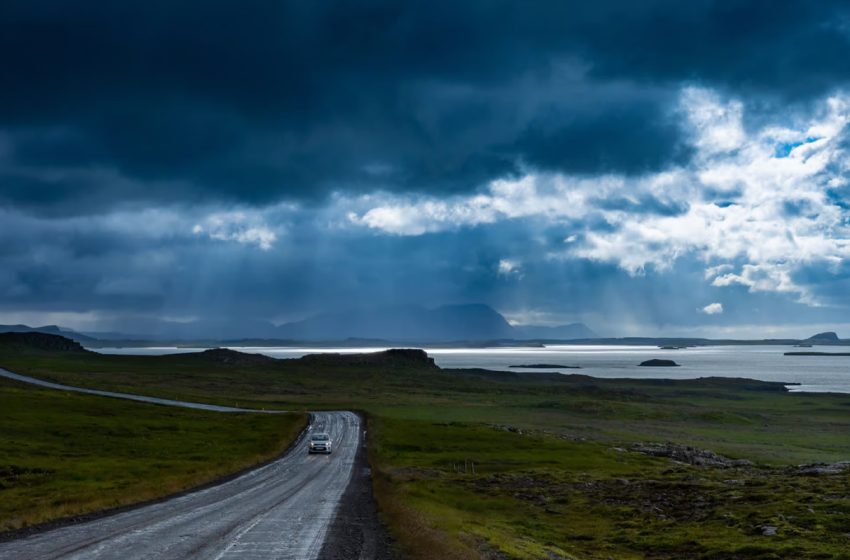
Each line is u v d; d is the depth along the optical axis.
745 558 31.34
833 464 72.81
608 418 157.75
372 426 113.94
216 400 167.75
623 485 60.06
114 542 25.41
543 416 155.62
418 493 48.94
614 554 33.78
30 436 86.06
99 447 81.12
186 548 24.25
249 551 23.88
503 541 30.78
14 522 29.39
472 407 175.62
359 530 29.89
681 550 34.03
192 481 51.34
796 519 39.22
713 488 54.16
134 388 186.12
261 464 71.00
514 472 70.69
